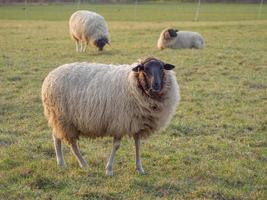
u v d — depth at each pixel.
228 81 7.57
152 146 4.82
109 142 4.95
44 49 11.18
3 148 4.69
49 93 4.20
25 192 3.77
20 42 12.59
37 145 4.76
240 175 4.16
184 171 4.22
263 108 6.13
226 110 6.04
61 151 4.36
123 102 4.03
